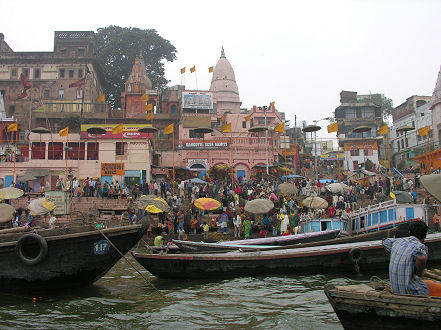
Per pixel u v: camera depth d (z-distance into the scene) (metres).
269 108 52.44
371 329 6.49
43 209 18.44
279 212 27.53
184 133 47.00
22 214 27.39
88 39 57.56
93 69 57.03
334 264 13.37
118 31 68.44
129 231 11.53
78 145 37.47
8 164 36.28
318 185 34.44
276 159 47.19
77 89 54.44
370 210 20.62
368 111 61.72
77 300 10.28
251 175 40.75
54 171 36.47
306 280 12.75
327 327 7.96
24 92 46.50
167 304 9.91
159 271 12.85
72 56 56.81
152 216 26.11
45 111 48.12
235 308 9.52
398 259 6.39
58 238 10.48
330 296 6.70
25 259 10.25
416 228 6.64
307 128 27.03
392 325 6.33
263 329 7.89
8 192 20.38
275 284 12.26
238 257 12.97
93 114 49.72
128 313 9.10
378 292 6.46
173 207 27.19
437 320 6.03
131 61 65.94
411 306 6.16
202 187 34.19
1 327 7.97
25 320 8.51
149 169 37.31
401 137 58.06
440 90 44.78
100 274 11.51
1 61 55.91
